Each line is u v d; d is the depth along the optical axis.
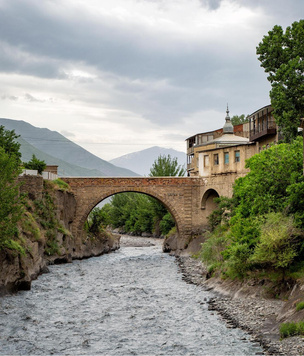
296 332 23.12
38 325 26.50
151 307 31.08
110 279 43.03
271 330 24.64
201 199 64.25
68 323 27.02
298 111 41.38
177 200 64.38
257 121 56.75
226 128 73.12
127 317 28.42
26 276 35.88
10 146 49.81
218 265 40.41
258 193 35.50
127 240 94.94
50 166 66.19
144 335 24.72
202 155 64.94
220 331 25.28
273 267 32.41
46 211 52.69
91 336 24.56
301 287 27.91
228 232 46.47
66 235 56.47
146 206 105.50
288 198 33.50
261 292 31.14
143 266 53.22
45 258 50.81
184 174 93.19
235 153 59.16
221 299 33.00
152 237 102.38
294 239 31.38
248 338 23.97
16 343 23.31
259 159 36.22
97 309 30.52
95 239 67.69
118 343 23.42
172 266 53.22
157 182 64.12
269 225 31.86
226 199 55.00
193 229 64.44
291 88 41.41
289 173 34.94
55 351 22.23
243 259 33.69
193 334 24.80
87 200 62.72
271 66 43.78
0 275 32.84
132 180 63.62
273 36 43.56
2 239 32.25
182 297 34.25
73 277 43.72
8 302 31.67
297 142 36.44
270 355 21.33
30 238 44.53
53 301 32.69
